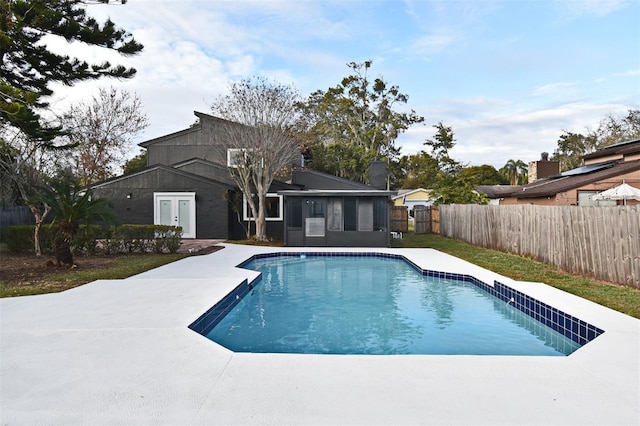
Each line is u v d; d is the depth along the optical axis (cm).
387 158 4444
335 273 1143
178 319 550
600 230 885
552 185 1945
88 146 2005
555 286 820
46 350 436
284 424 290
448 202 2547
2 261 1195
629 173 1667
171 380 364
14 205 1811
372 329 641
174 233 1414
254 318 706
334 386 353
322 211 1656
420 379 369
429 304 795
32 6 1123
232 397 331
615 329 510
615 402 325
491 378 372
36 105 1169
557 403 323
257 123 1769
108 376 372
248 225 1881
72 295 698
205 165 2067
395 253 1395
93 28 1296
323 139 4116
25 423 289
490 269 1064
